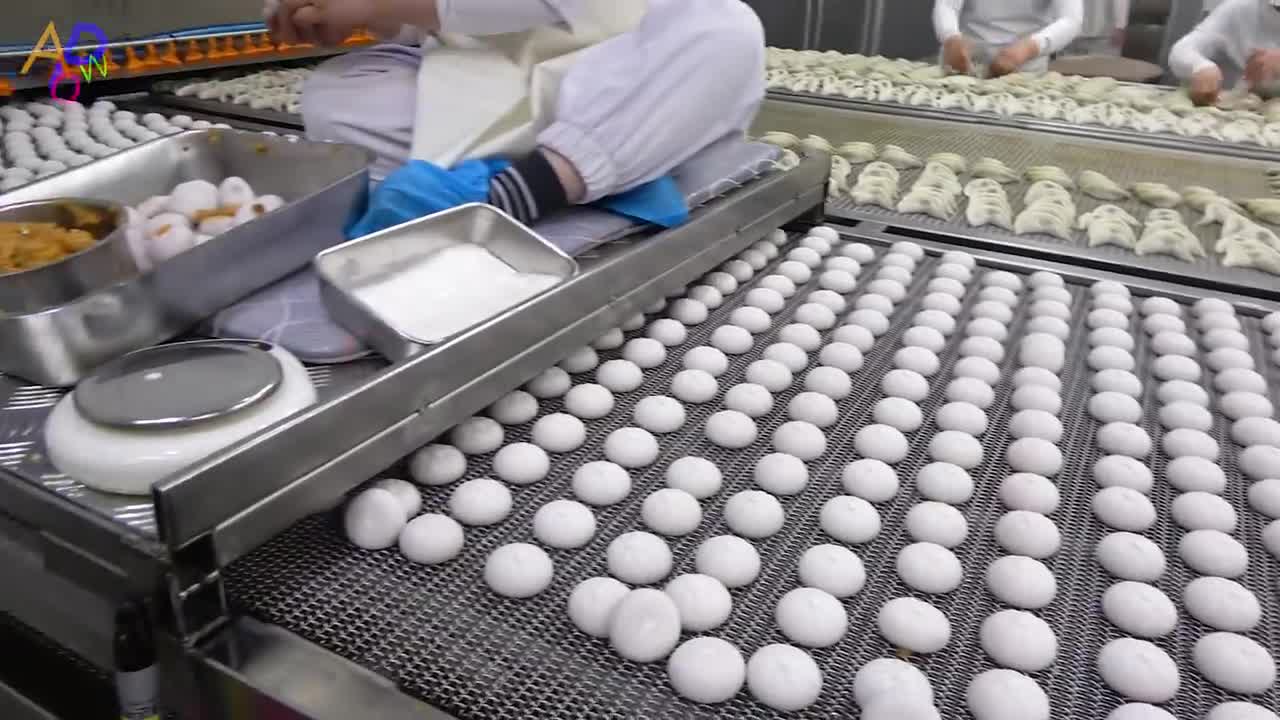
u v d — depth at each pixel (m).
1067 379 1.36
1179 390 1.28
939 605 0.90
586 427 1.19
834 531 0.98
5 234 1.08
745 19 1.55
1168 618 0.86
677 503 0.99
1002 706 0.75
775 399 1.29
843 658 0.83
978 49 4.03
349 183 1.29
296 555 0.91
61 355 0.95
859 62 3.76
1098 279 1.70
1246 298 1.61
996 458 1.16
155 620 0.75
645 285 1.34
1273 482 1.06
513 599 0.87
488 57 1.61
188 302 1.07
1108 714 0.77
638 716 0.75
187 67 3.12
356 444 0.86
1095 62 3.87
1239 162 2.38
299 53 3.51
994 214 1.96
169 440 0.80
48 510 0.79
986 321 1.48
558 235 1.38
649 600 0.82
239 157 1.50
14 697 0.96
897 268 1.71
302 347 1.05
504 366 1.05
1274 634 0.87
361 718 0.71
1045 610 0.90
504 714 0.74
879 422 1.22
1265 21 3.41
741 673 0.78
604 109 1.42
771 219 1.77
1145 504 1.01
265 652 0.77
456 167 1.52
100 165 1.37
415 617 0.84
